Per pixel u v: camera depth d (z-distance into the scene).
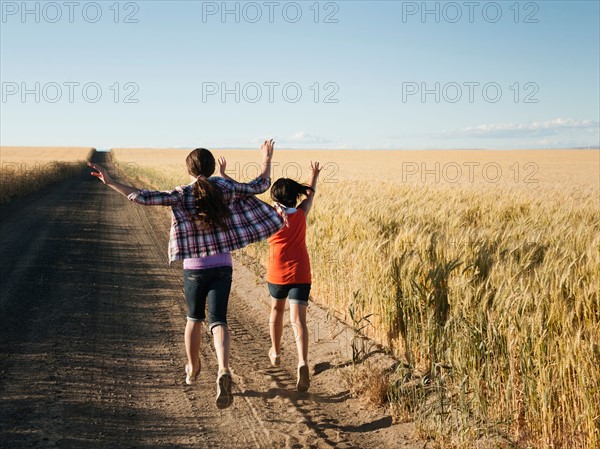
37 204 25.05
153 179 39.62
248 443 3.90
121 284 9.16
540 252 5.93
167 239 15.19
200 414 4.36
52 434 3.87
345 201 10.83
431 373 4.44
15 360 5.34
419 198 14.55
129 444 3.80
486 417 3.91
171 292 8.77
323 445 3.88
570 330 3.67
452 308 4.74
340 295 7.36
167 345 6.11
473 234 6.17
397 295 5.50
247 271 10.59
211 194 3.89
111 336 6.31
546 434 3.65
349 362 5.47
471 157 97.81
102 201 28.62
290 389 4.96
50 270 10.02
